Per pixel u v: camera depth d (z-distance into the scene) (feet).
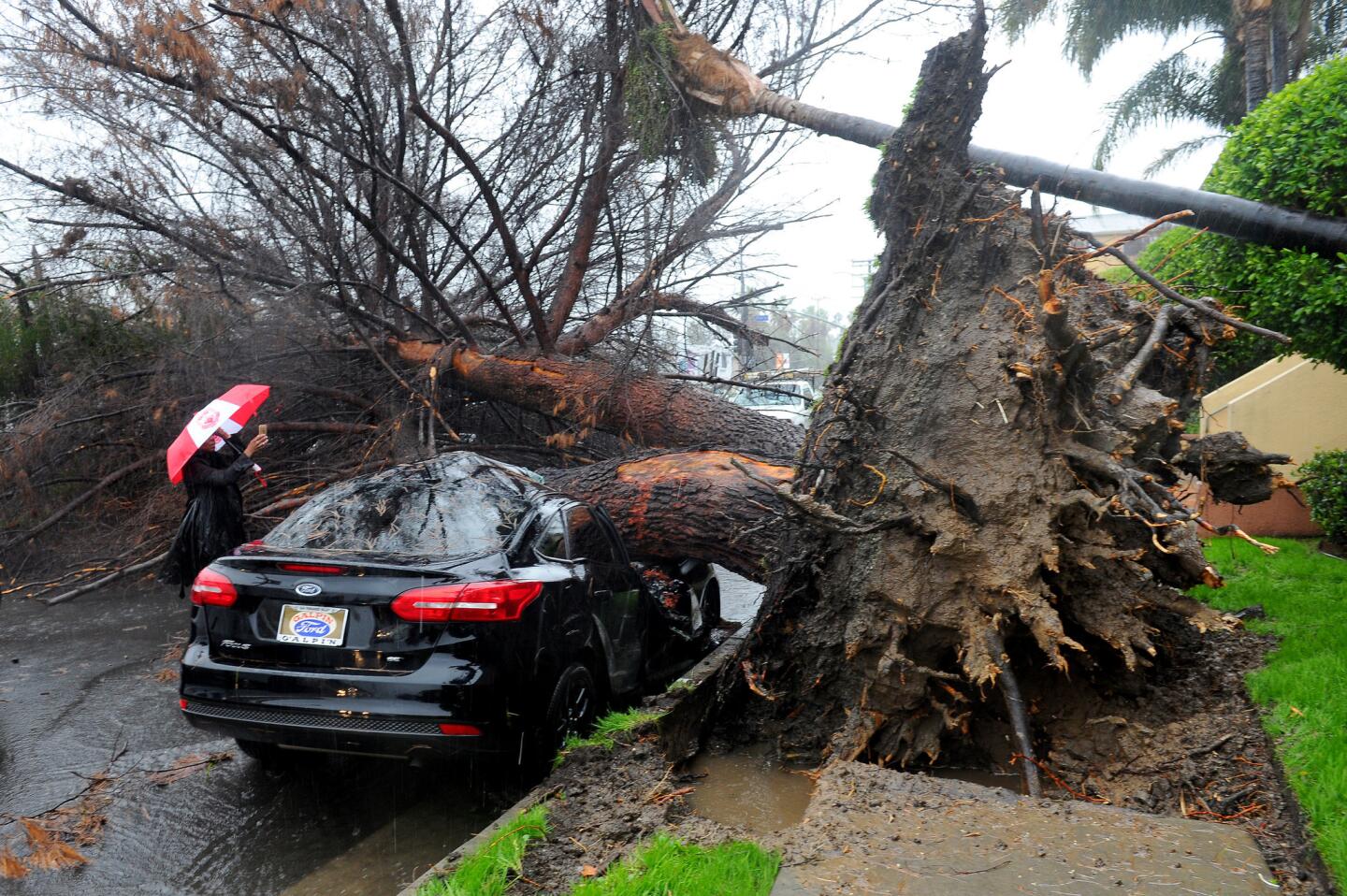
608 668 17.28
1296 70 65.87
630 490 22.70
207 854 13.30
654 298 31.78
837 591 15.83
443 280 35.42
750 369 37.63
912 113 16.53
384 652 13.46
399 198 32.04
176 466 20.08
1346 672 15.01
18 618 27.35
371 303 33.65
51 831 13.99
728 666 17.08
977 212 16.11
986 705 15.31
